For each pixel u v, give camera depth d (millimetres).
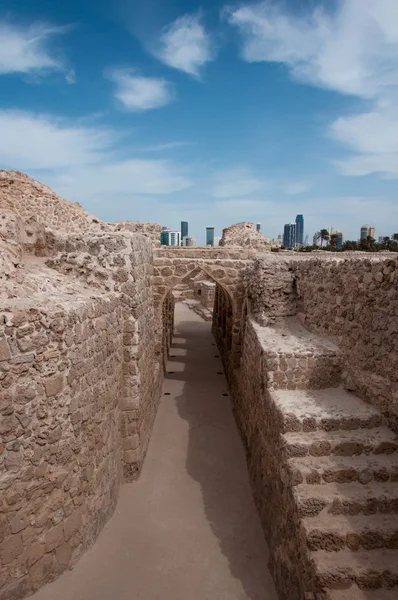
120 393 6621
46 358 4191
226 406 10406
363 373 5465
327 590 3689
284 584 4500
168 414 9828
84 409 4879
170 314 15383
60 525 4496
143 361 7383
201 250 11094
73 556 4750
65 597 4359
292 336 6906
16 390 3932
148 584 4773
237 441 8508
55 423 4320
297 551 4199
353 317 5719
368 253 16797
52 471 4352
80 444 4785
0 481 3863
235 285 10133
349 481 4484
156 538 5566
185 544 5477
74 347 4594
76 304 4750
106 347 5719
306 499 4238
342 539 3975
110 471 5945
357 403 5387
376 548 4000
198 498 6523
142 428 7289
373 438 4809
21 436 3996
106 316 5727
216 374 12867
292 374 5875
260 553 5359
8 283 4500
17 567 4090
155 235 16078
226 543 5523
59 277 5957
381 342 5090
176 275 9984
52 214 12148
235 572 5035
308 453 4723
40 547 4297
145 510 6172
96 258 6480
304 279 7527
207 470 7363
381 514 4238
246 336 8633
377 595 3660
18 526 4055
